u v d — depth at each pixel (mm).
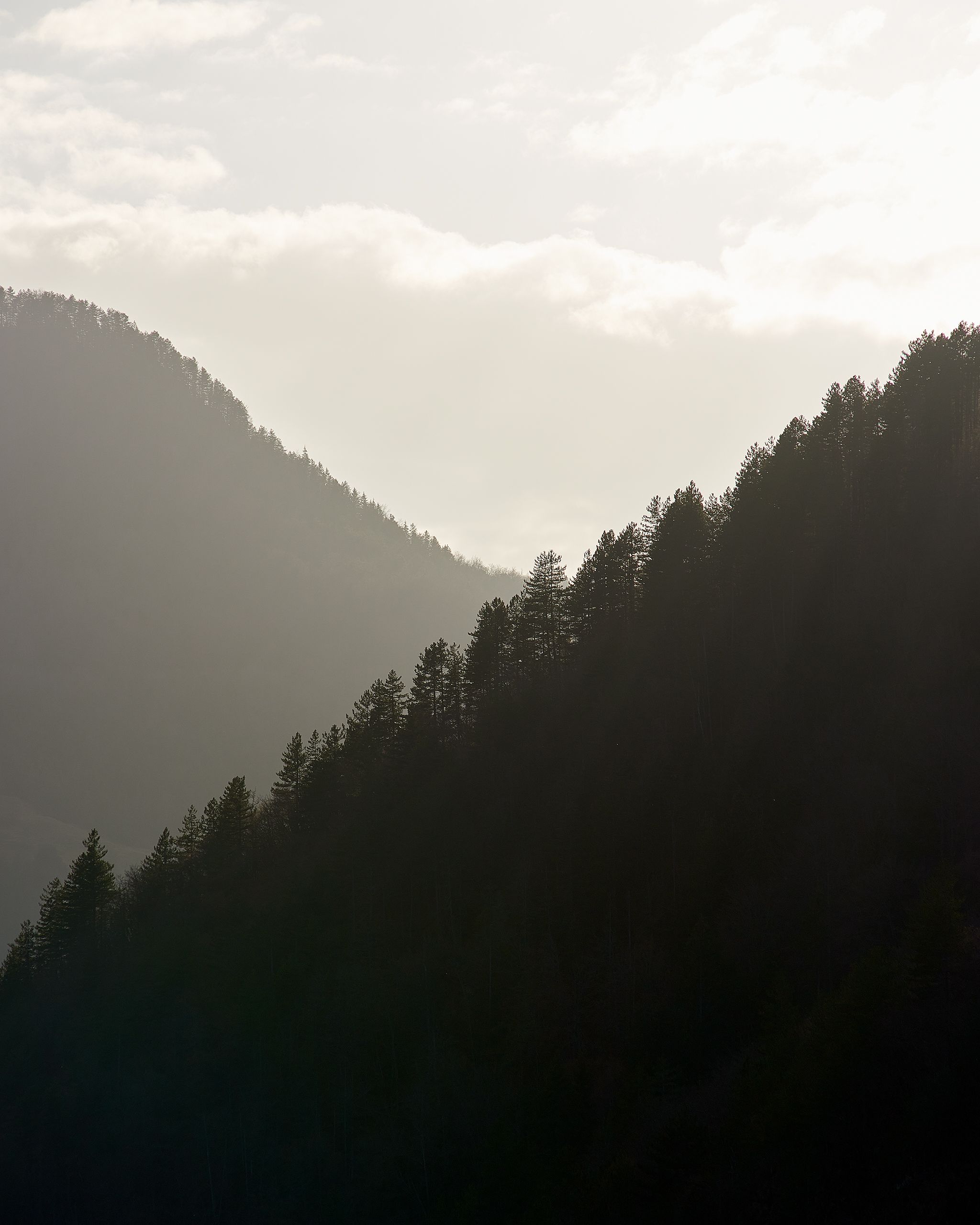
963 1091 43844
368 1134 69875
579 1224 52219
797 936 64938
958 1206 39656
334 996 80375
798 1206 43781
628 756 90000
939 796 69500
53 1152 83312
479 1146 64312
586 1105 62312
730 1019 62812
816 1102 46344
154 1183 77312
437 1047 72000
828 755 78625
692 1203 46938
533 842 86438
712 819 78188
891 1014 48344
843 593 94438
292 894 93500
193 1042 85250
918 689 80125
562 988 71500
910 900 62250
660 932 72562
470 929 81375
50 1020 96000
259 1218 70125
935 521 96438
